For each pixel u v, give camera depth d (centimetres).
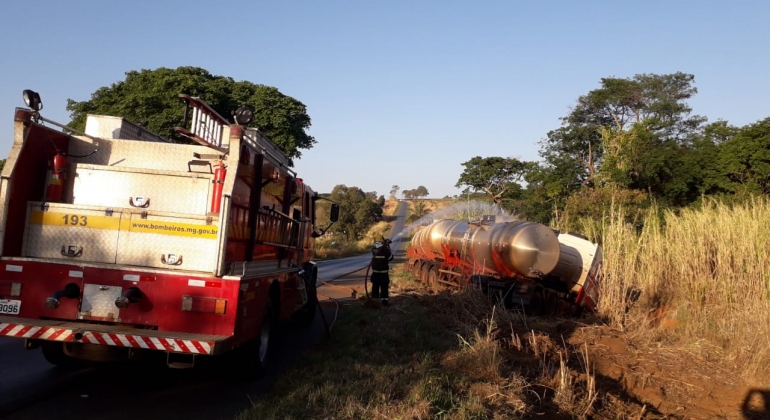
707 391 804
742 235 1225
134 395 637
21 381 661
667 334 1066
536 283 1295
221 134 702
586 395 705
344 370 711
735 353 919
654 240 1366
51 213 636
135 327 612
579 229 2114
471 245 1541
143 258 628
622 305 1180
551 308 1310
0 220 609
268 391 671
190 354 599
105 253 630
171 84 2703
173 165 709
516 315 1148
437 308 1224
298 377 692
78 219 635
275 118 3012
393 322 1054
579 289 1301
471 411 547
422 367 718
